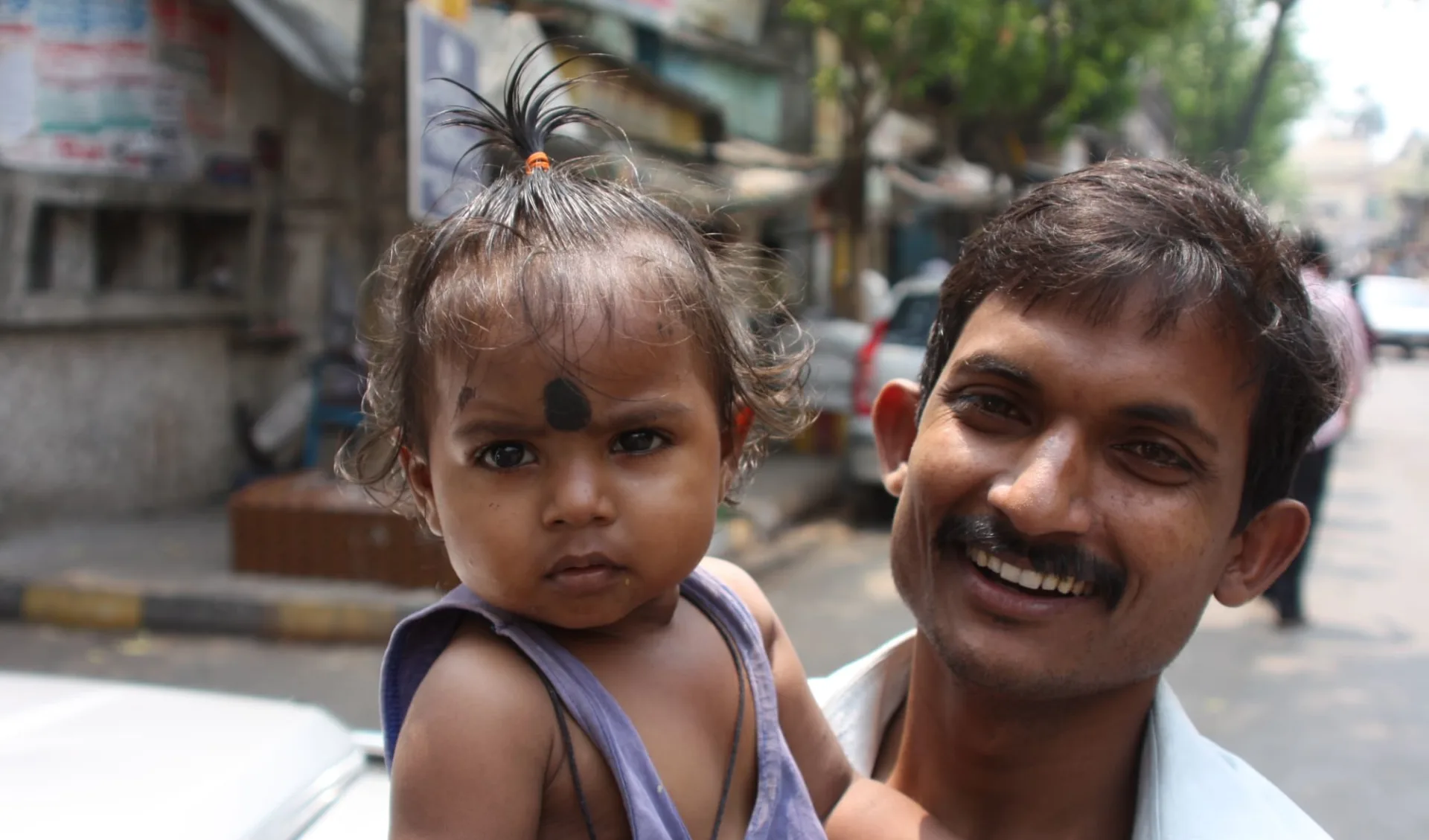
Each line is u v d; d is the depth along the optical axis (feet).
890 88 32.53
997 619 3.69
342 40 22.16
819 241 40.98
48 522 21.13
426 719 3.38
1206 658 16.83
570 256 3.45
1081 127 51.13
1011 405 3.72
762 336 4.56
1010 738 4.02
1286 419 3.74
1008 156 41.91
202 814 4.58
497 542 3.36
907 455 4.84
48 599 17.81
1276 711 14.75
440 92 15.30
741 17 34.24
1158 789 3.86
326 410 22.94
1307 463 17.74
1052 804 4.07
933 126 50.44
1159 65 58.08
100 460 21.98
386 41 17.85
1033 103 36.58
